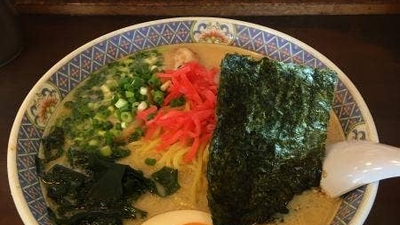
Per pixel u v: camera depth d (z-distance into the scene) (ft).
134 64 0.89
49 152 0.77
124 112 0.79
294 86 0.68
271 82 0.68
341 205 0.68
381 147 0.66
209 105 0.77
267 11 0.97
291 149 0.66
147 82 0.83
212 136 0.67
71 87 0.85
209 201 0.65
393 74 0.87
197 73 0.81
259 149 0.65
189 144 0.77
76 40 0.94
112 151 0.76
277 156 0.65
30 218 0.64
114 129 0.79
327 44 0.92
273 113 0.67
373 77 0.87
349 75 0.87
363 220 0.63
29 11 0.98
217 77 0.81
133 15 0.98
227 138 0.65
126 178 0.71
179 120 0.75
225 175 0.64
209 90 0.79
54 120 0.81
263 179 0.65
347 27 0.95
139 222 0.69
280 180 0.66
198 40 0.92
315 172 0.68
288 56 0.87
